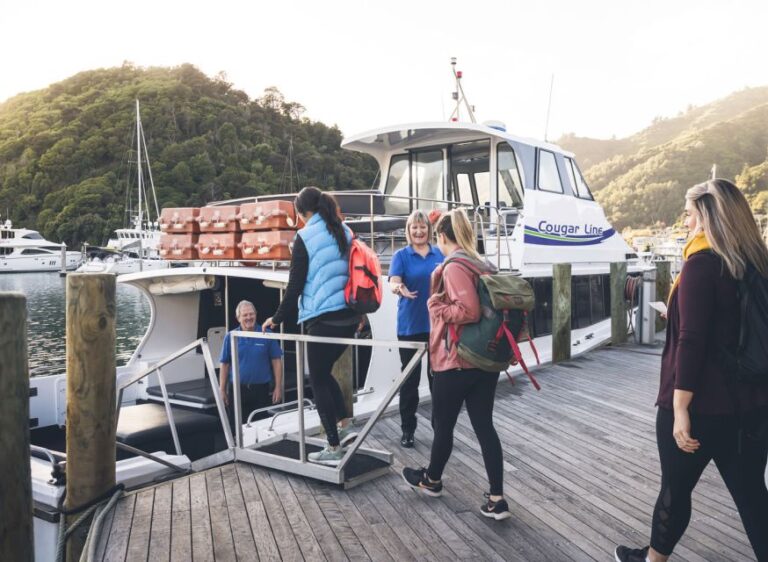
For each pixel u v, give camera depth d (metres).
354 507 3.30
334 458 3.72
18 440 2.27
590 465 4.05
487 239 7.43
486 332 2.87
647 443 4.54
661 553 2.26
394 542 2.90
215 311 6.62
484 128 7.81
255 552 2.81
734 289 1.99
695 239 2.13
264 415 5.55
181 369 6.40
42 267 56.41
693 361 1.99
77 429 3.32
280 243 4.96
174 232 5.68
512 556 2.78
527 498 3.47
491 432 3.09
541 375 7.09
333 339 3.45
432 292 3.14
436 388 3.10
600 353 8.54
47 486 3.49
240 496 3.46
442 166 8.79
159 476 3.85
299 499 3.41
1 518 2.23
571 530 3.05
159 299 6.20
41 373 14.77
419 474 3.44
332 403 3.71
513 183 8.16
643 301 9.32
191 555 2.79
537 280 8.05
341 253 3.58
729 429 2.02
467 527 3.07
